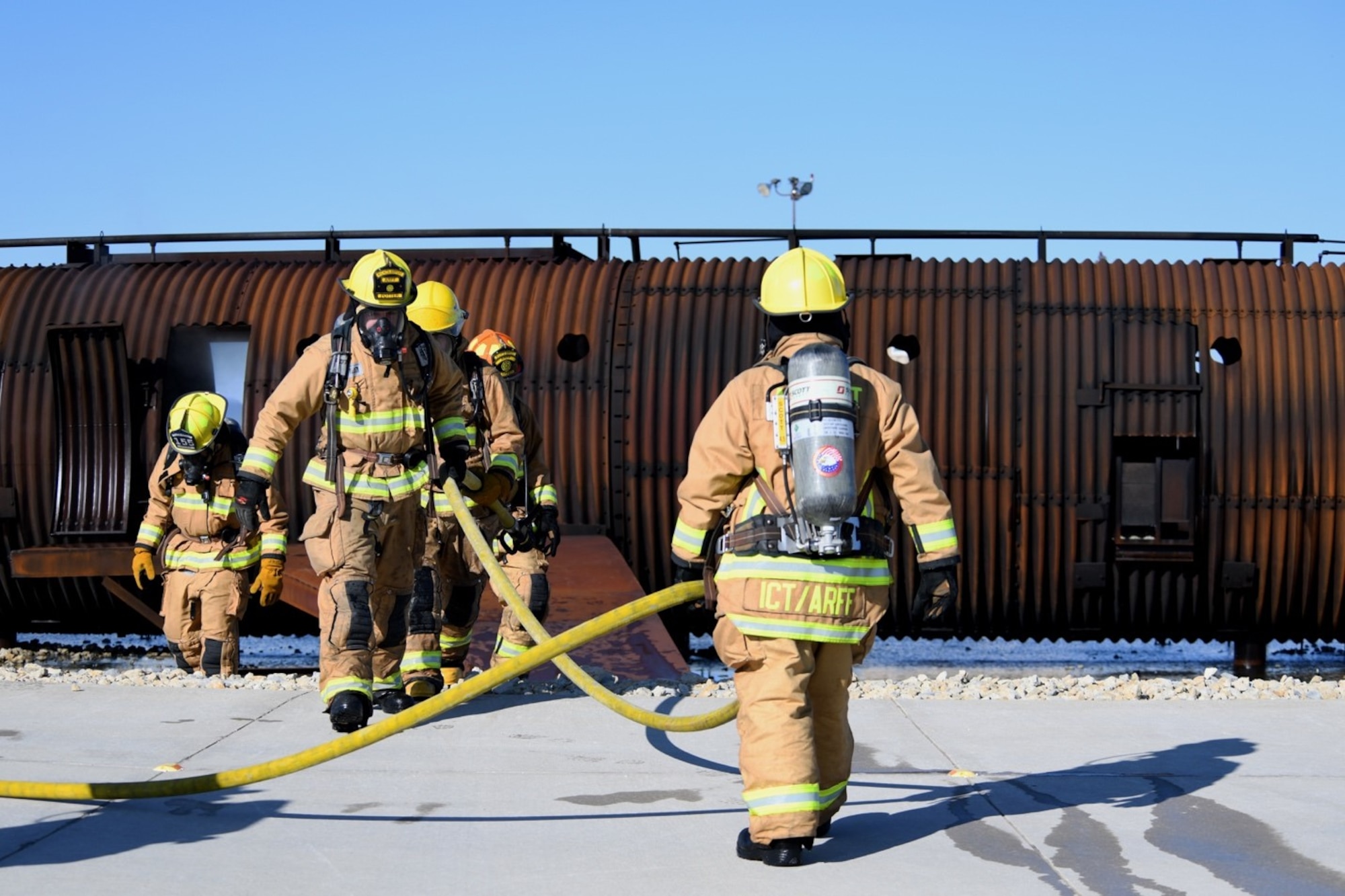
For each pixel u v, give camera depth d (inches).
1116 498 444.1
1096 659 567.2
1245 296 454.9
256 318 471.2
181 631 370.3
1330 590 445.7
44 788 186.7
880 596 164.7
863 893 153.6
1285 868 164.2
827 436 154.4
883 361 448.8
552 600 388.5
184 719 254.1
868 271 467.8
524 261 497.0
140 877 159.0
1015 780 209.3
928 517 162.7
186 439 351.9
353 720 237.1
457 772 215.2
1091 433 443.8
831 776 171.6
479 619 381.1
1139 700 282.7
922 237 478.0
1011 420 445.1
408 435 247.1
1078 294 455.2
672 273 477.7
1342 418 442.3
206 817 187.0
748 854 165.3
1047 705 272.4
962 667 532.4
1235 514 443.2
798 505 155.4
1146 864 165.5
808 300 167.0
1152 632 456.1
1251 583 443.2
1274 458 442.9
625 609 170.6
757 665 162.6
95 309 480.1
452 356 277.1
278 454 247.6
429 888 156.2
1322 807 193.0
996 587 447.2
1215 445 443.5
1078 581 442.9
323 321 468.4
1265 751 230.1
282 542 329.1
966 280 461.1
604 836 178.4
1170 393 443.8
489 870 162.9
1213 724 253.1
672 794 201.3
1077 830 180.7
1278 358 446.6
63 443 466.9
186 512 363.9
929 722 254.4
